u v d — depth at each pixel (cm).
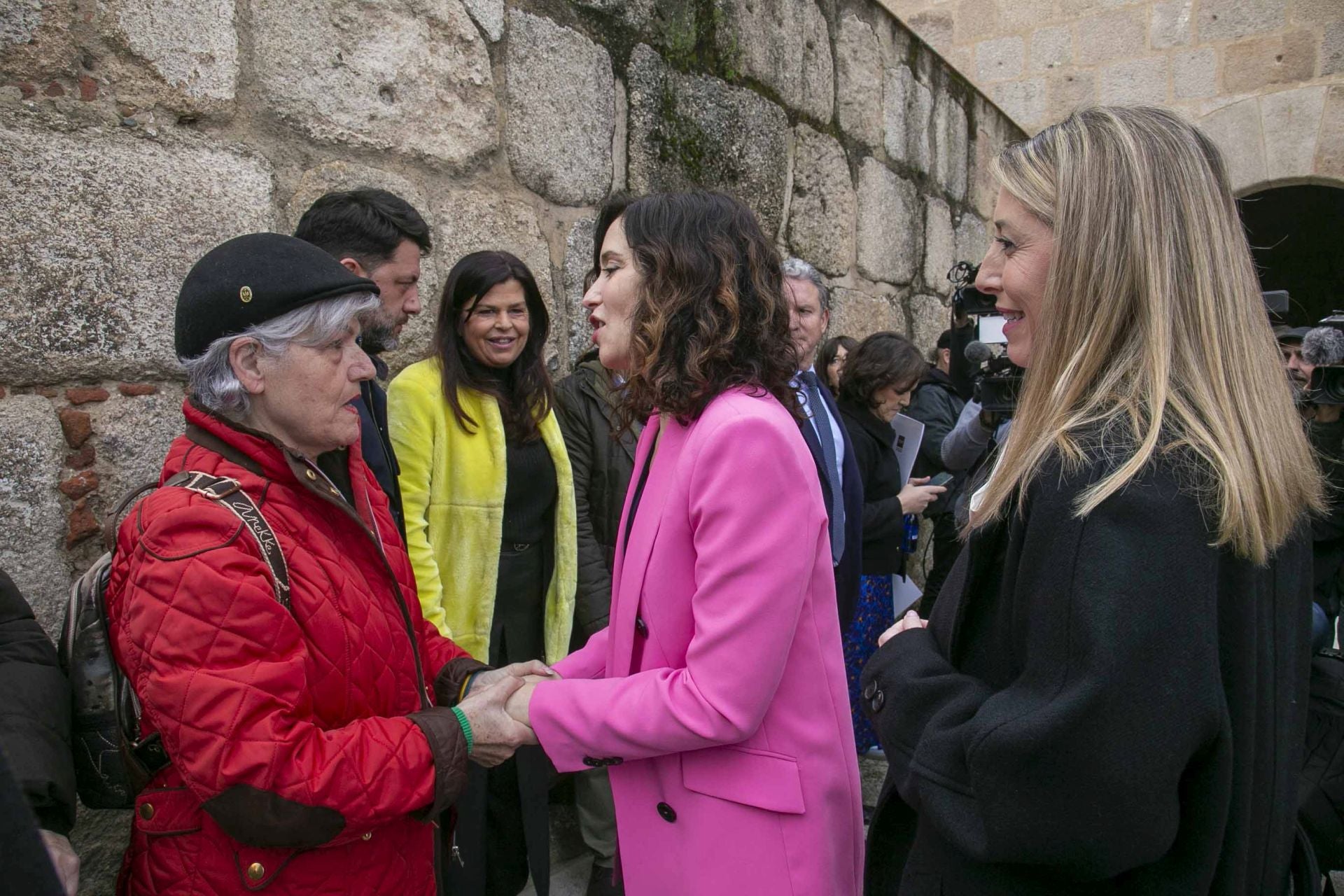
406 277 167
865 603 275
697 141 290
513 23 222
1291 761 87
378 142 192
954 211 504
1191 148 83
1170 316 79
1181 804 78
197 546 93
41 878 53
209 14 160
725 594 97
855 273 401
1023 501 83
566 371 245
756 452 98
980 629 93
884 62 414
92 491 146
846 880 111
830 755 108
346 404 112
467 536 181
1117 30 577
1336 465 188
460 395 182
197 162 159
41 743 101
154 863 101
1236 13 543
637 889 113
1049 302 86
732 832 104
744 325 105
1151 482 74
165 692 90
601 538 216
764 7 322
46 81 139
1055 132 92
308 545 104
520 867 196
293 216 176
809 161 357
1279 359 84
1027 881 83
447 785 104
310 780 92
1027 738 74
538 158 232
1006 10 608
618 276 114
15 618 113
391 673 111
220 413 104
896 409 281
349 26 185
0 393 135
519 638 198
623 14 257
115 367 148
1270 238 778
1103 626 71
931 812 84
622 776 114
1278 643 85
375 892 106
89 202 144
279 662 93
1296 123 532
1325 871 132
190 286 104
